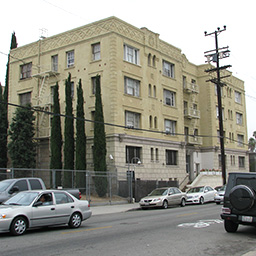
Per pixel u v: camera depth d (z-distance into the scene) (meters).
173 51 41.00
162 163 37.03
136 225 14.67
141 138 34.38
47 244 10.42
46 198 13.16
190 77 47.53
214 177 43.34
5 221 11.60
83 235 12.08
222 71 51.91
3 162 35.19
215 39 35.69
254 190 11.80
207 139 47.72
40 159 35.81
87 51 34.22
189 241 10.82
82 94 31.41
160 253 9.15
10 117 38.78
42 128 35.97
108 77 32.53
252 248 9.88
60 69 35.84
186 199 27.39
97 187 29.16
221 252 9.34
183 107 43.25
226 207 12.09
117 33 33.16
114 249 9.64
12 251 9.45
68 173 30.45
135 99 34.41
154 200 24.58
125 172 31.56
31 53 38.22
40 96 36.31
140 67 35.53
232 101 54.47
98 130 30.11
